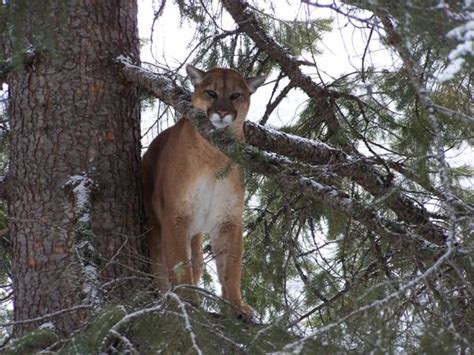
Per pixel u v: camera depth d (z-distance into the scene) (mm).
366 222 9336
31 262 10305
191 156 11383
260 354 7637
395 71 11180
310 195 9539
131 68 10938
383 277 9750
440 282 7797
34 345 7879
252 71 13148
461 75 8703
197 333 7629
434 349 7336
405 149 11391
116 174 10820
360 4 7535
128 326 7906
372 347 7031
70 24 11008
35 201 10500
